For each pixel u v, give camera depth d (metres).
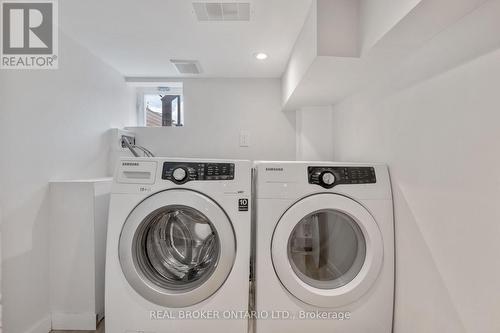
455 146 0.81
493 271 0.69
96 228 1.38
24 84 1.23
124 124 2.25
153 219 1.12
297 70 1.50
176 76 2.24
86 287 1.36
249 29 1.44
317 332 1.08
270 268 1.08
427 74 0.93
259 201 1.10
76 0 1.20
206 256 1.16
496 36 0.68
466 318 0.77
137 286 1.05
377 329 1.10
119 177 1.10
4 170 1.12
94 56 1.80
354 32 1.08
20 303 1.20
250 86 2.28
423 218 0.95
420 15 0.76
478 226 0.73
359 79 1.35
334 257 1.21
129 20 1.37
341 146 1.85
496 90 0.68
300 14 1.27
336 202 1.09
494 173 0.69
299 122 2.21
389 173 1.17
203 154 2.29
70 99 1.55
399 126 1.10
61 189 1.37
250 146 2.29
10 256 1.15
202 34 1.52
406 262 1.04
